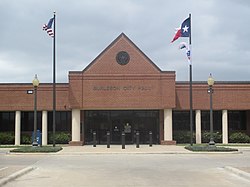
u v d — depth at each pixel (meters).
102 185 13.63
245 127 42.56
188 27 34.12
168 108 38.16
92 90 38.12
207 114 42.25
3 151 32.22
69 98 38.00
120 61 38.41
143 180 14.89
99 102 38.03
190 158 25.08
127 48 38.47
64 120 41.75
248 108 40.00
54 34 35.16
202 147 30.12
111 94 38.12
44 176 16.14
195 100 39.84
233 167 18.53
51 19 35.12
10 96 39.66
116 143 39.31
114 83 38.25
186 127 41.81
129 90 38.19
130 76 38.25
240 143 40.91
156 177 15.77
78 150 31.05
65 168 19.31
